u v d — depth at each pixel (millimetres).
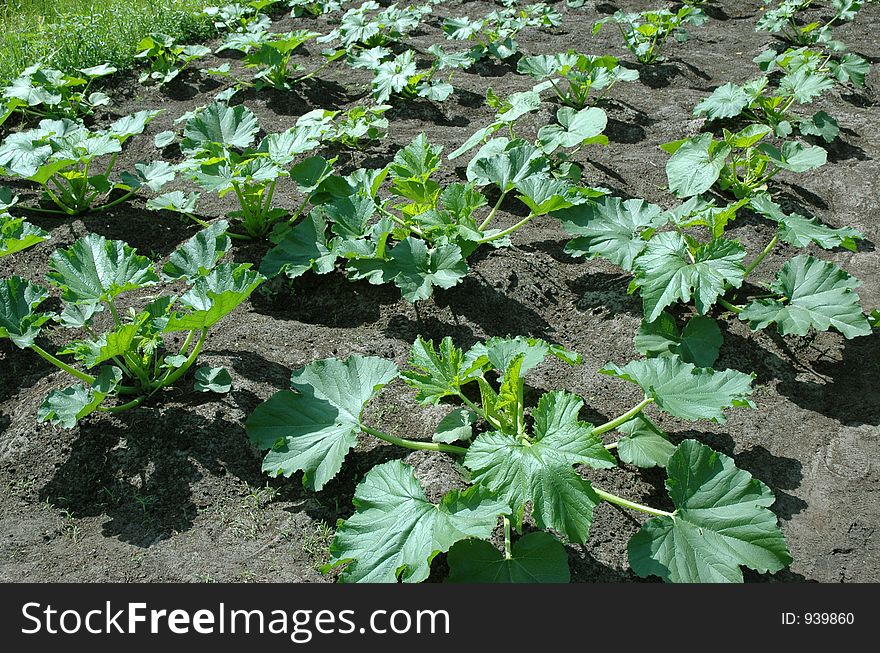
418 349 3064
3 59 6266
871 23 7152
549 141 4738
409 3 7973
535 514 2438
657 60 6488
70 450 3082
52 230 4441
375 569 2455
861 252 4281
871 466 3062
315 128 4387
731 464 2707
